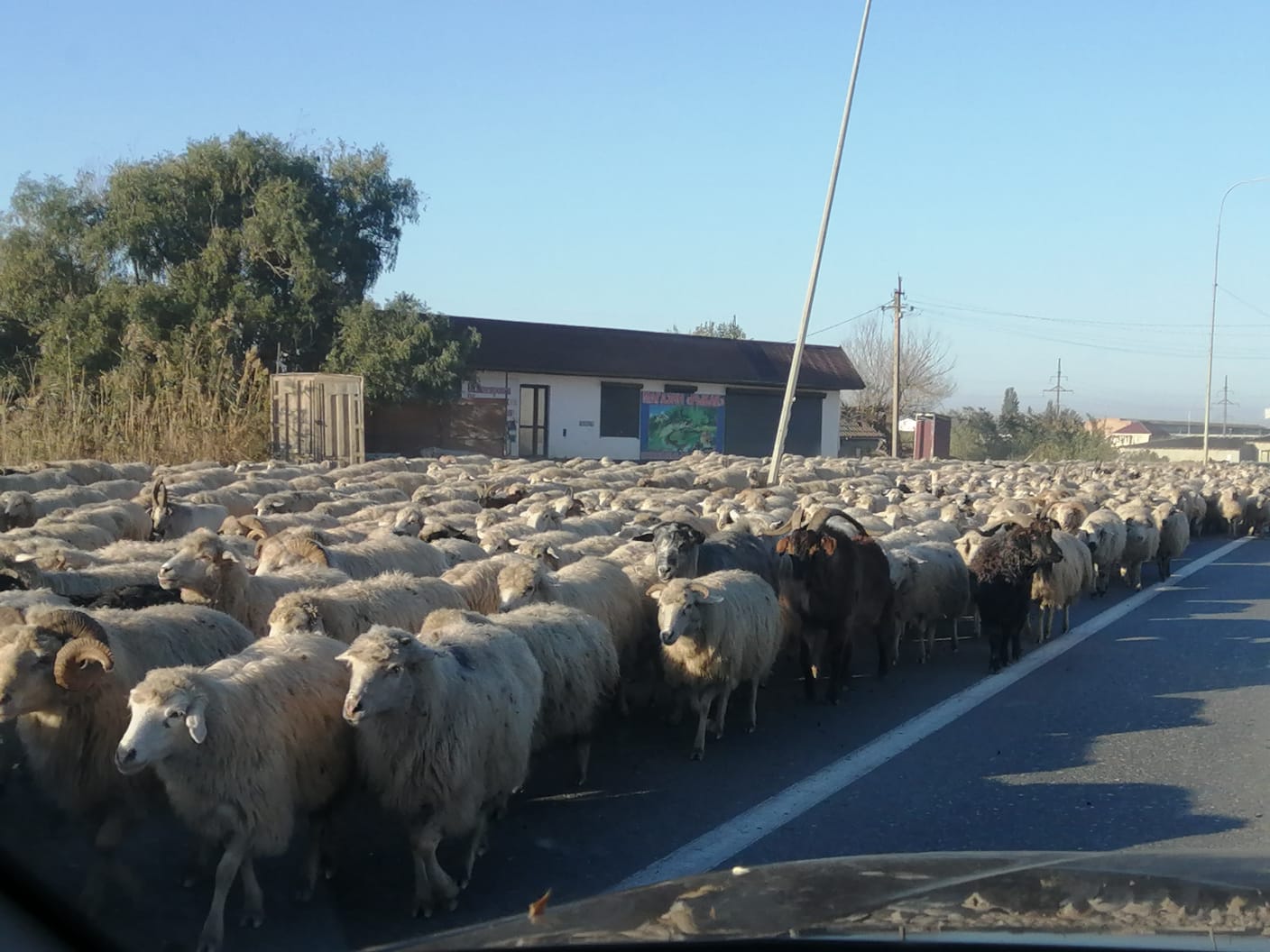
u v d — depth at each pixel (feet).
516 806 25.58
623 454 177.68
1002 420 296.71
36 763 20.90
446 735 20.45
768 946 9.49
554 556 36.86
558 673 25.95
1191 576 75.72
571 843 23.12
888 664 41.65
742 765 28.94
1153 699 36.99
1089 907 10.37
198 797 18.70
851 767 28.68
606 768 28.58
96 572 31.83
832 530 37.19
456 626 24.06
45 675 20.01
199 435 97.55
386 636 20.13
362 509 55.01
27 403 90.48
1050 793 26.50
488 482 71.92
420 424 146.51
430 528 44.21
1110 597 64.39
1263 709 35.53
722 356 188.55
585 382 173.47
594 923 10.23
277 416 109.40
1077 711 35.19
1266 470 203.31
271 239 131.03
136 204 131.85
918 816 24.80
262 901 19.47
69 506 53.26
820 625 36.37
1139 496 91.81
